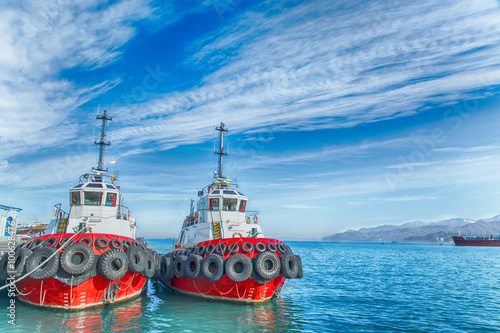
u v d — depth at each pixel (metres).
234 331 15.11
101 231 21.66
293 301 23.17
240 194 26.42
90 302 17.22
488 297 25.27
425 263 63.12
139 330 14.76
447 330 16.16
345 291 28.09
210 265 19.53
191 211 31.47
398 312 20.02
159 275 27.19
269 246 19.88
